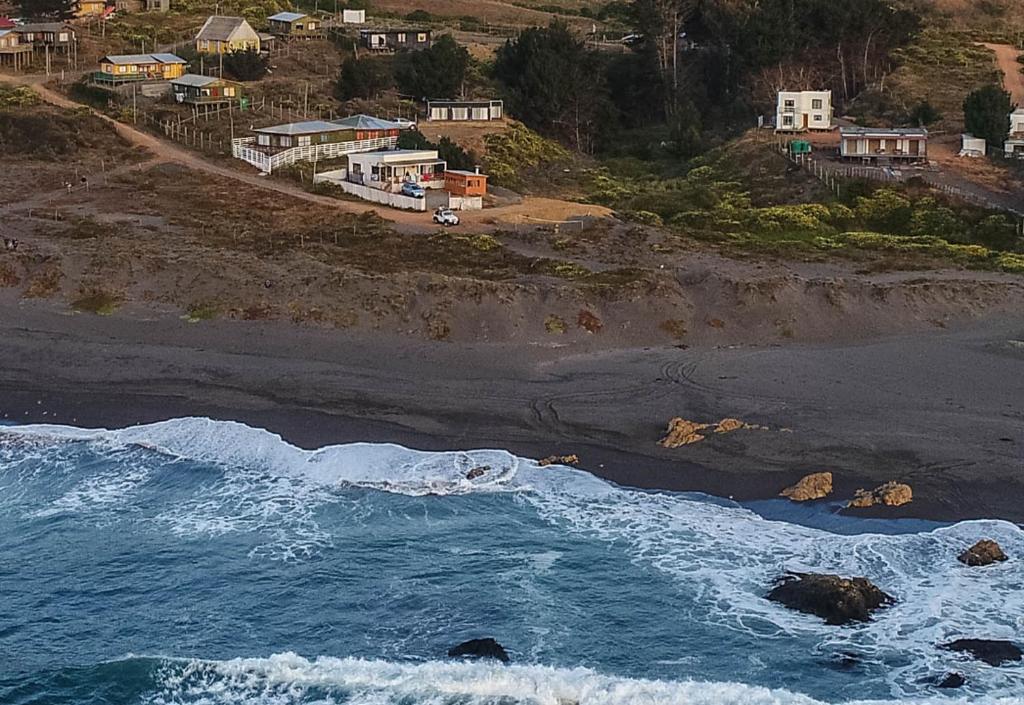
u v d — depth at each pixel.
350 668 37.31
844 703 34.94
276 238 82.44
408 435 54.91
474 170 100.50
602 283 71.75
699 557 43.69
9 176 95.00
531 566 43.41
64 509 48.53
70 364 63.28
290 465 51.91
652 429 54.84
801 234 88.56
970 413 55.81
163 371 62.53
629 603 40.81
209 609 41.16
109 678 37.38
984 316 70.56
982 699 34.97
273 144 102.62
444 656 38.03
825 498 47.81
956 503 46.88
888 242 85.38
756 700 35.12
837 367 62.53
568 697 35.72
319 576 43.06
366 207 92.06
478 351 64.88
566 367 62.91
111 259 74.44
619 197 100.50
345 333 66.88
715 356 64.38
